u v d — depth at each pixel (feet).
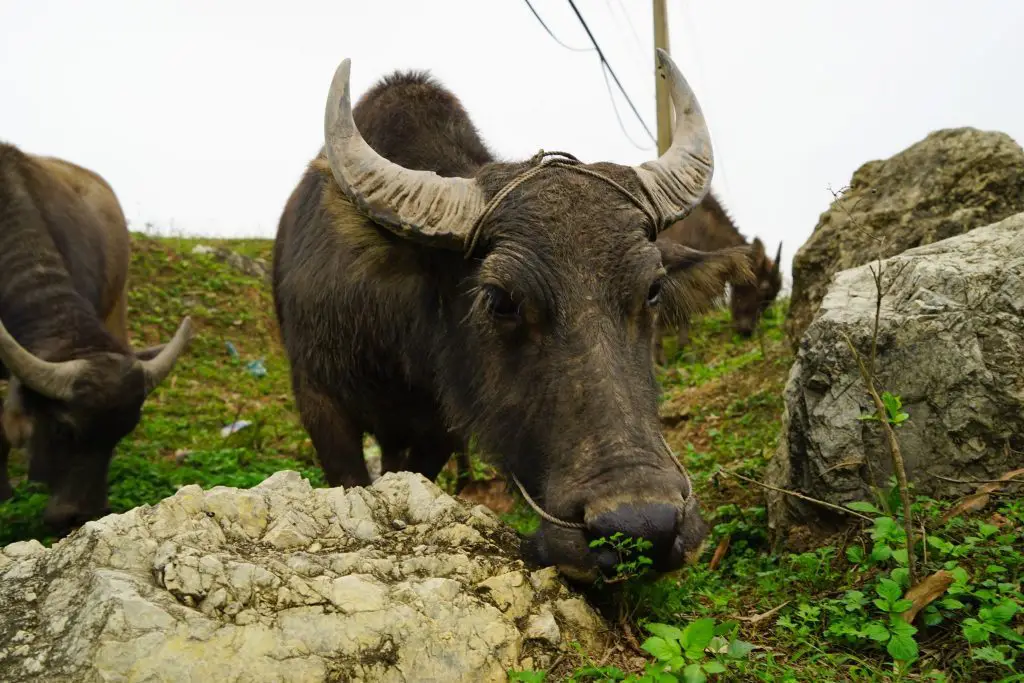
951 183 19.81
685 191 12.96
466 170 14.79
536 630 9.78
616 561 9.77
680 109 14.29
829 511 13.28
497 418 11.60
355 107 17.87
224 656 8.32
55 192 26.86
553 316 10.92
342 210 12.37
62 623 8.61
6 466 24.89
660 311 13.50
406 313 13.78
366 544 10.27
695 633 8.15
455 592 9.53
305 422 15.97
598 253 11.07
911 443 12.66
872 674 9.33
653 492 9.82
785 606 11.51
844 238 21.12
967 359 12.42
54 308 22.93
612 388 10.51
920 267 13.16
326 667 8.54
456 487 19.89
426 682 8.84
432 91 16.80
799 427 13.85
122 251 31.63
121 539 9.12
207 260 46.98
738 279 13.91
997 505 11.79
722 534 15.34
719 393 25.31
